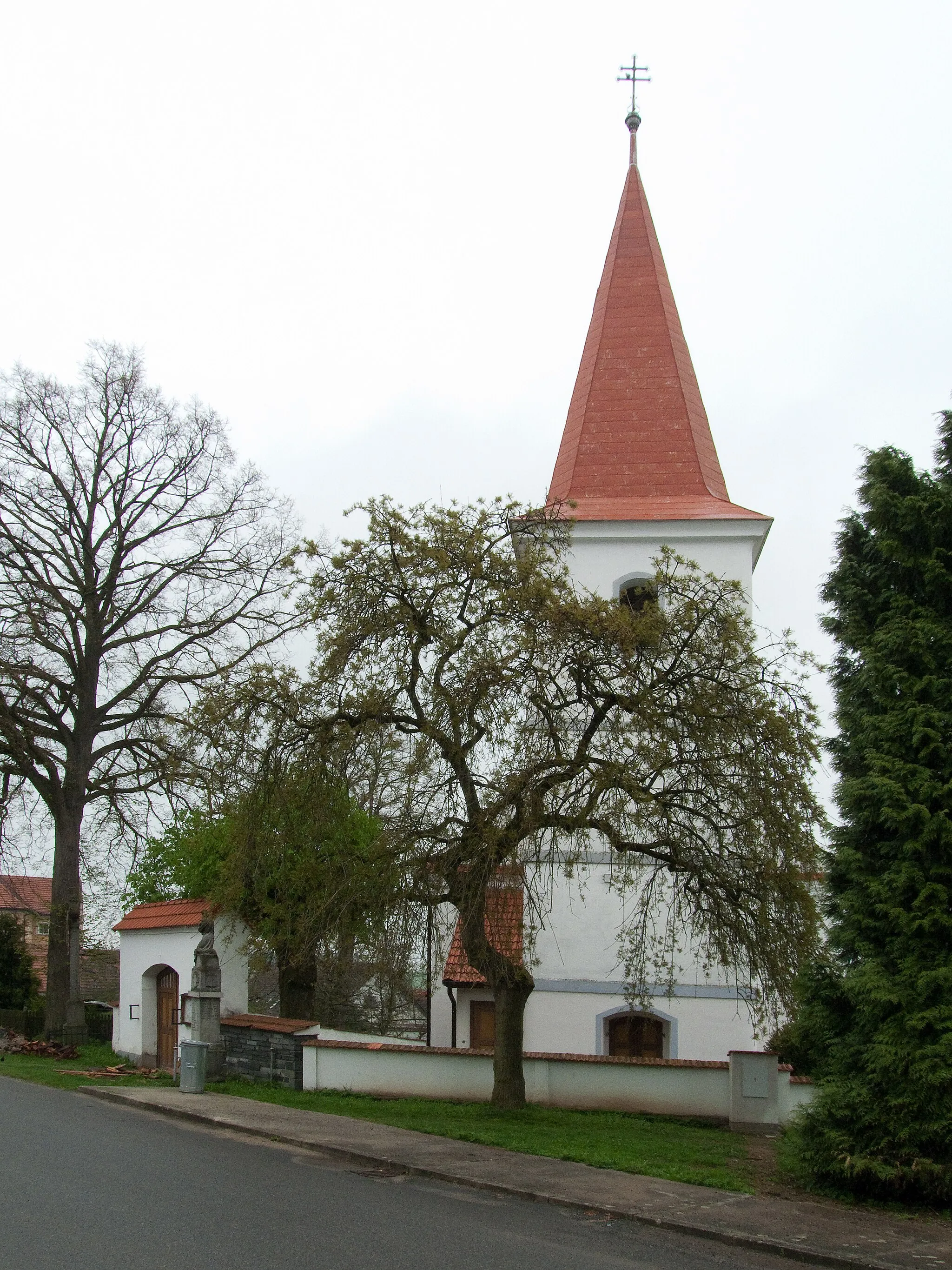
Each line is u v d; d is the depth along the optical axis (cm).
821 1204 1170
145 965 2466
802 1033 1338
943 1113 1162
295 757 1672
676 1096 1888
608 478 2555
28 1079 2120
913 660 1315
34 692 2844
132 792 2922
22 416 2933
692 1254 960
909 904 1244
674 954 2242
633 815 1553
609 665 1591
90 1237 862
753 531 2414
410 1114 1669
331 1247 870
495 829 1506
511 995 1766
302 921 1655
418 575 1617
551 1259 889
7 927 3594
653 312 2667
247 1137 1440
